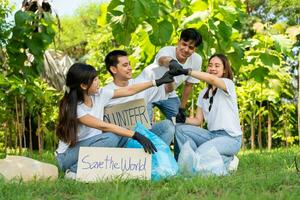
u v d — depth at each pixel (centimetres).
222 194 392
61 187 432
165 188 416
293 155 711
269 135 1138
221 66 547
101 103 504
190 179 452
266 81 945
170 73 518
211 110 549
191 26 682
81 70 485
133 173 473
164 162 488
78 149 492
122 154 478
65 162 500
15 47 662
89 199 388
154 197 386
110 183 440
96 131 503
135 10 578
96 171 473
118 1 611
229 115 540
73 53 1908
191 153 502
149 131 506
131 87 515
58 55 1165
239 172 529
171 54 566
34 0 687
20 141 798
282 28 875
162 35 643
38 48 651
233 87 541
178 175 472
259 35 787
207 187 422
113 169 474
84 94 492
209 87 559
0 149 983
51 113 1036
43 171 483
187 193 405
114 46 1302
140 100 525
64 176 502
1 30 669
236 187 425
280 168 562
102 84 985
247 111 1138
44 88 973
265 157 691
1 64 682
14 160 485
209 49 682
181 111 573
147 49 716
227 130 538
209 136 546
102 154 477
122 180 452
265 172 526
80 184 443
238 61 718
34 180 458
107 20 624
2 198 386
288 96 1265
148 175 472
